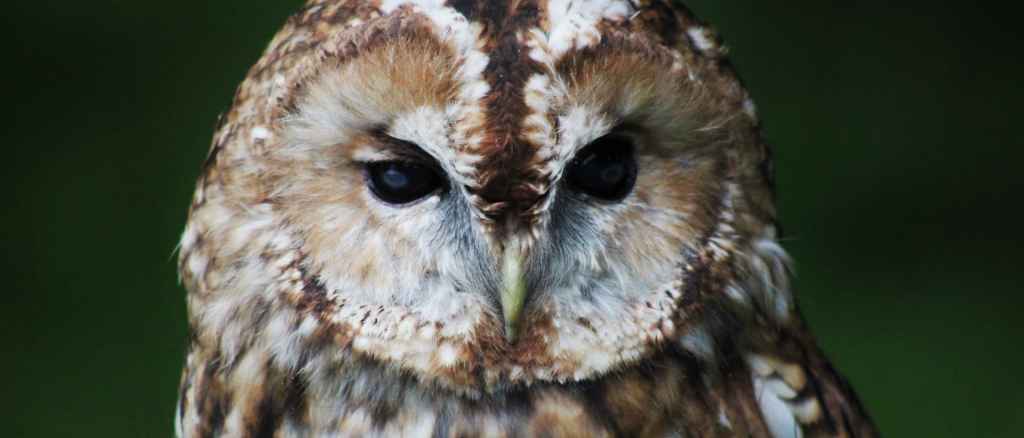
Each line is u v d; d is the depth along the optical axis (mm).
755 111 2102
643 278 2086
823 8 2508
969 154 2457
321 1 2100
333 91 2068
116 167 2447
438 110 2057
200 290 2109
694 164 2084
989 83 2502
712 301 2094
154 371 2400
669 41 2082
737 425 2105
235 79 2459
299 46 2090
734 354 2105
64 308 2412
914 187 2449
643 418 2094
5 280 2418
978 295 2414
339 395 2094
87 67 2492
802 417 2117
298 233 2086
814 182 2453
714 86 2088
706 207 2088
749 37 2490
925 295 2416
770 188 2109
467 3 2064
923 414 2383
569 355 2088
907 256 2424
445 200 2080
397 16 2066
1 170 2441
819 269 2426
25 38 2502
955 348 2398
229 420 2111
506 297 2068
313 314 2090
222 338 2105
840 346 2404
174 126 2463
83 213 2428
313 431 2098
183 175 2441
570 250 2080
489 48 2057
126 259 2422
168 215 2428
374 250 2082
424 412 2092
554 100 2055
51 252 2422
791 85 2484
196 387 2121
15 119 2471
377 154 2072
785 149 2461
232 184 2094
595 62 2059
